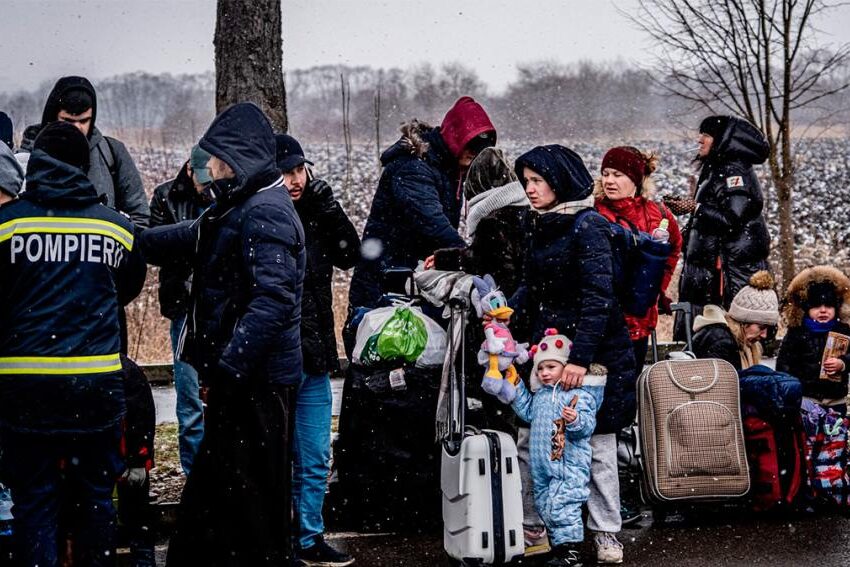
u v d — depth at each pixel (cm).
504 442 544
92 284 492
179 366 632
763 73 1173
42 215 488
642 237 587
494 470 540
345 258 591
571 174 568
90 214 498
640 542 613
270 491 499
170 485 666
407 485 615
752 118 1177
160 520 620
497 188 605
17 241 484
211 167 507
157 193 645
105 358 495
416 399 609
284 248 491
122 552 594
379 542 611
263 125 504
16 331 483
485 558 537
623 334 581
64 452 491
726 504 645
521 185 611
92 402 488
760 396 639
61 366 482
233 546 494
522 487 595
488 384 565
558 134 5459
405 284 632
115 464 505
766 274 694
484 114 681
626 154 655
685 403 625
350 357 637
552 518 565
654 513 647
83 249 491
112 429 500
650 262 582
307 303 569
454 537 547
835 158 3114
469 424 604
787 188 1173
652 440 627
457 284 584
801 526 638
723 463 623
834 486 661
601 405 575
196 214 629
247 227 491
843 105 3089
